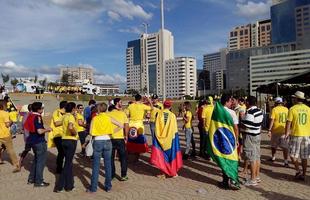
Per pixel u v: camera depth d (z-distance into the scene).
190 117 12.92
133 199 7.86
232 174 8.43
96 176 8.55
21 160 11.41
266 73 123.19
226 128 8.62
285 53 118.75
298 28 136.38
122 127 9.57
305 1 134.38
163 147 9.85
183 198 7.81
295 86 27.56
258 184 8.85
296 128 9.06
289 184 8.80
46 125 32.84
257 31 186.88
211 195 7.99
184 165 11.52
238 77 152.12
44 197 8.22
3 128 11.21
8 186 9.38
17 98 66.06
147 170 11.02
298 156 9.09
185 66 113.00
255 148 8.69
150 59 58.81
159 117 9.95
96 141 8.52
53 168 11.73
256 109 8.70
